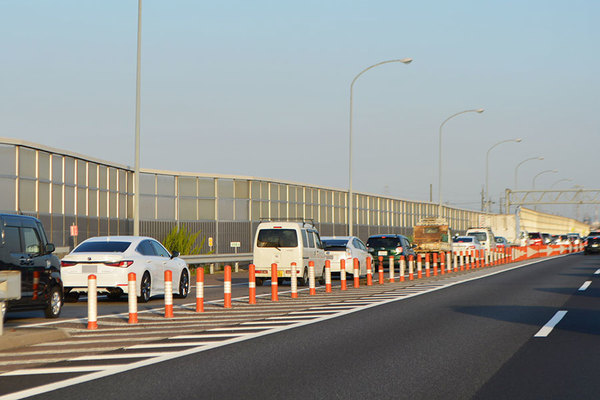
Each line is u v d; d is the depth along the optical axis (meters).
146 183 37.72
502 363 9.52
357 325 13.76
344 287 23.86
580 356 10.01
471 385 8.12
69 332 12.88
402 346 11.09
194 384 8.28
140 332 12.96
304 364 9.56
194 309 17.31
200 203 40.44
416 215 67.75
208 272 40.72
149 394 7.77
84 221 31.77
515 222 65.50
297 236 26.94
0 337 11.29
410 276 30.94
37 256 15.56
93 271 19.30
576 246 81.00
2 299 11.45
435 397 7.52
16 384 8.34
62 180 29.97
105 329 13.48
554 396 7.52
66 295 19.75
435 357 10.05
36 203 28.05
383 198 60.44
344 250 30.17
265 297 21.00
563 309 16.33
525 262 46.88
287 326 13.65
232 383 8.33
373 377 8.64
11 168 26.70
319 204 50.31
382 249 39.53
